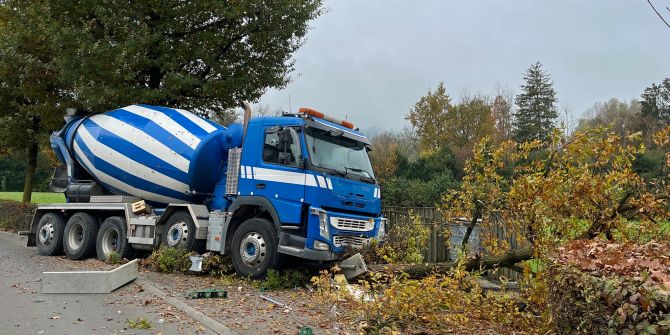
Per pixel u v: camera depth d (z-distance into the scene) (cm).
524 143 652
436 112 3994
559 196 582
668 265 422
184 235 1074
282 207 905
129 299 772
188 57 1628
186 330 606
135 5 1534
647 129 3744
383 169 2681
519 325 612
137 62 1480
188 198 1170
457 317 610
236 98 1750
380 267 875
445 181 2142
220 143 1137
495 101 4409
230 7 1580
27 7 1606
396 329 573
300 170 898
